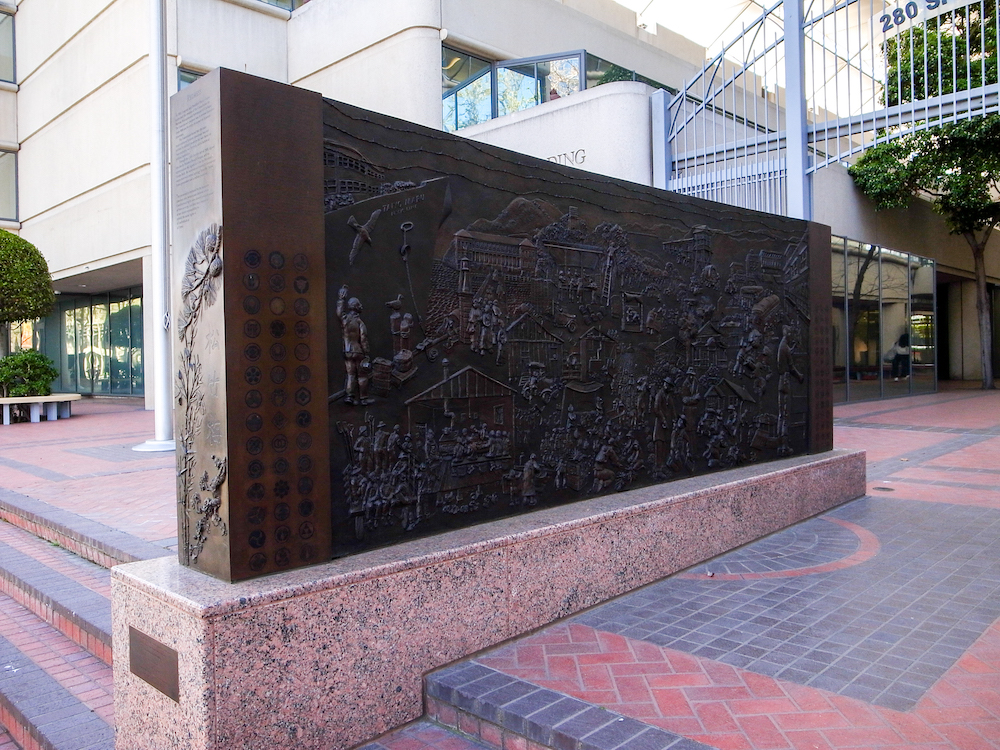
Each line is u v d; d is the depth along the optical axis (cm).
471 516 439
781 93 1880
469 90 1886
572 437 505
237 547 326
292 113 347
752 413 674
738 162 1294
